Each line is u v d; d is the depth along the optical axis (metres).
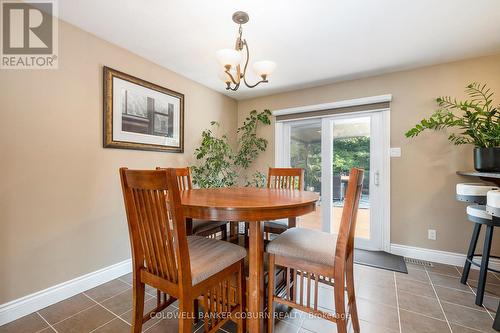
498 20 1.78
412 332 1.45
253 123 3.64
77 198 1.91
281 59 2.46
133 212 1.22
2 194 1.53
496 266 2.27
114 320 1.57
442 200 2.49
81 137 1.93
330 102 3.12
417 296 1.86
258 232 1.30
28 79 1.64
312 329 1.49
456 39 2.06
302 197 1.55
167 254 1.10
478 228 2.01
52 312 1.65
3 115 1.53
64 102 1.82
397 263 2.47
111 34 2.01
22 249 1.61
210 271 1.17
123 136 2.22
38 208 1.69
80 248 1.93
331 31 1.95
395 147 2.71
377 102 2.78
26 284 1.63
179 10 1.70
